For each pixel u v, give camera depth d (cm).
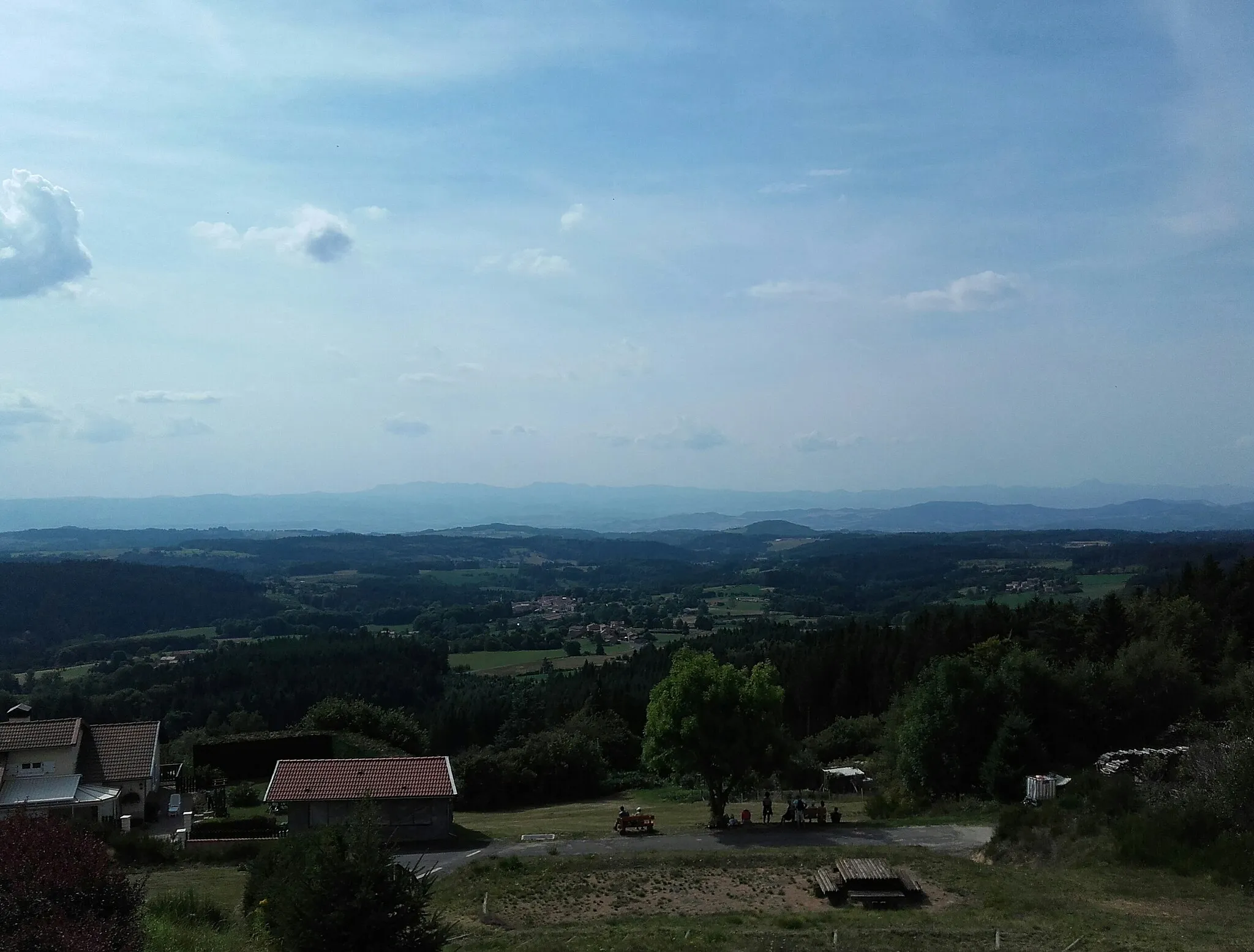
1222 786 2553
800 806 3584
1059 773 3738
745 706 3712
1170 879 2361
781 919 2161
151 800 4459
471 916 2322
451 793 3625
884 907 2308
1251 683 4241
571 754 5866
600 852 3062
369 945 1288
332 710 5962
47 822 1256
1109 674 4328
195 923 1927
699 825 3734
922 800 4053
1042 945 1859
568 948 1950
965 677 4088
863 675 7919
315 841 1484
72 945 1045
